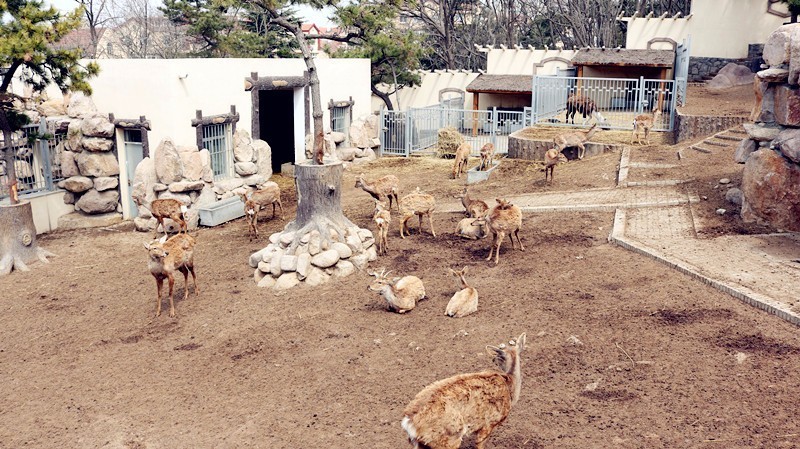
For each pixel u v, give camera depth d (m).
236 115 19.58
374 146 25.42
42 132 18.03
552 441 6.44
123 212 18.66
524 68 32.03
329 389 7.91
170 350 9.48
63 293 12.50
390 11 25.12
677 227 12.27
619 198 14.46
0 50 13.23
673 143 19.52
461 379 6.00
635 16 30.08
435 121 27.78
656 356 7.80
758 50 28.33
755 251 10.62
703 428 6.42
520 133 21.64
